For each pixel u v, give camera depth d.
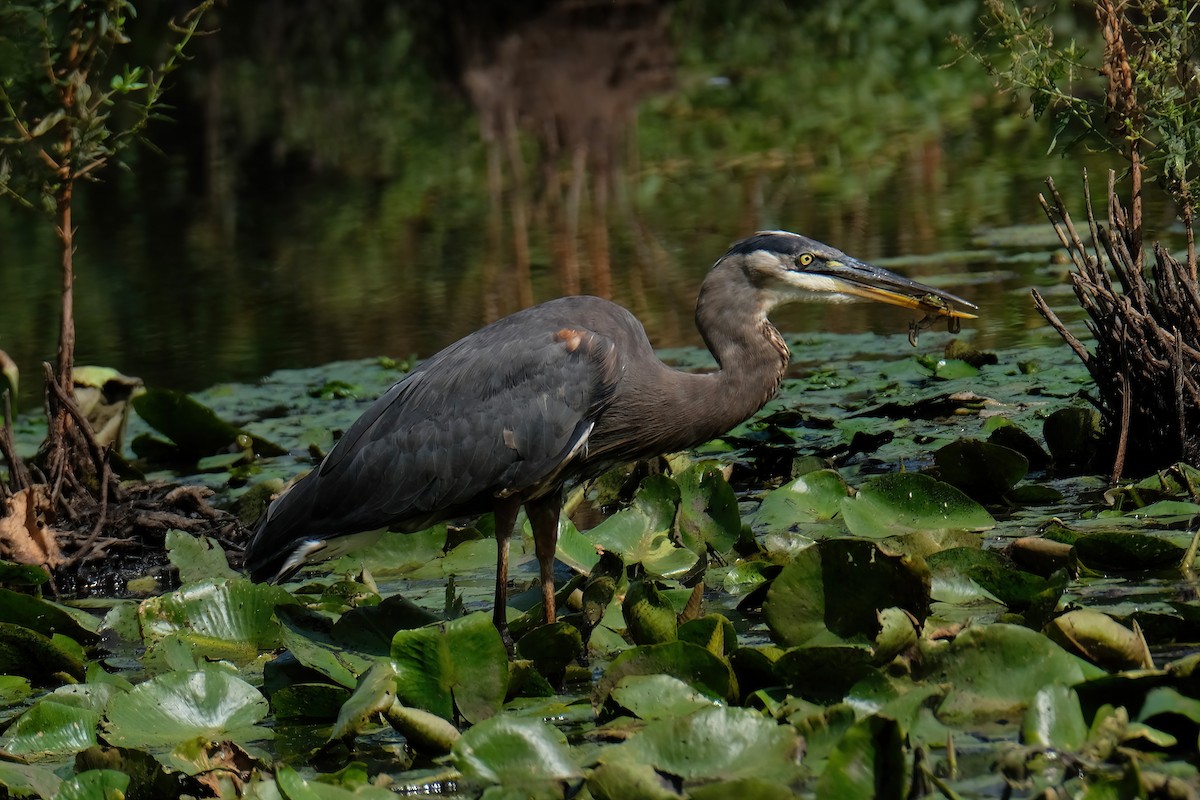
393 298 22.56
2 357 13.59
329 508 9.53
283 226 29.81
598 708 7.63
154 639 9.53
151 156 39.22
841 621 8.00
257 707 8.23
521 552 11.40
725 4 47.72
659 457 12.41
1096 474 11.59
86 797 6.75
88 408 14.20
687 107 38.09
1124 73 10.94
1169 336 10.95
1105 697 6.80
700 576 9.88
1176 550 9.03
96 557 11.91
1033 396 13.80
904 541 9.39
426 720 7.41
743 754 6.69
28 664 9.24
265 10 52.03
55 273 26.89
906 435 13.08
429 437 9.34
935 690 6.95
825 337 17.75
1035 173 27.39
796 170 30.19
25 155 11.92
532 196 30.16
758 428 13.85
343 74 47.44
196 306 23.33
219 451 15.12
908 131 33.16
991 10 11.30
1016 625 7.34
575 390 9.31
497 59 44.81
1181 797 5.73
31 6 11.37
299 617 9.06
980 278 19.72
